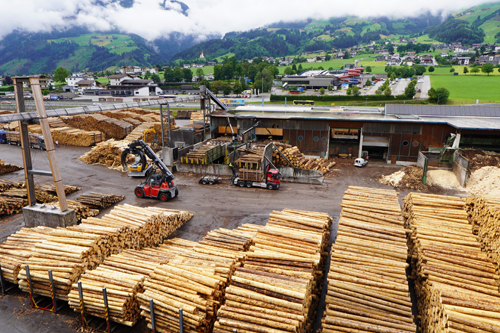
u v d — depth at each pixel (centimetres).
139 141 2881
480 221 1781
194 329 1212
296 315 1109
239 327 1116
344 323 1139
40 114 1953
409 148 4181
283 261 1391
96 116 5778
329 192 3141
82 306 1354
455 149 3559
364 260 1433
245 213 2619
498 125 3838
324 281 1677
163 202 2850
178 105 11138
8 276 1580
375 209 1923
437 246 1556
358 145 4541
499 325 1015
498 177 3156
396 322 1151
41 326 1382
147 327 1377
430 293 1318
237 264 1443
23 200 2580
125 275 1409
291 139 4566
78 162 4122
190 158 3659
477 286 1300
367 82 16912
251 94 14412
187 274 1331
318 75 18550
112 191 3116
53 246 1542
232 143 3941
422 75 18975
